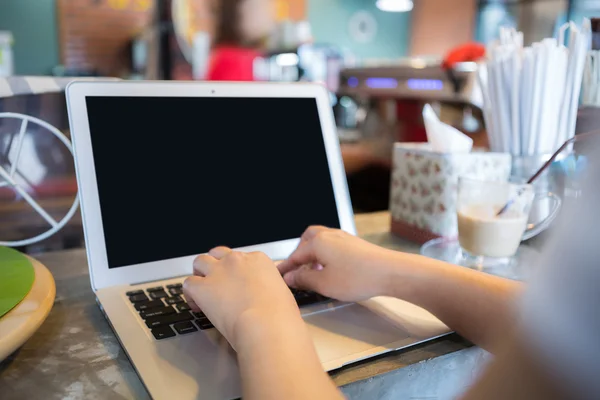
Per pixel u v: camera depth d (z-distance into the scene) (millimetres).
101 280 678
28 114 805
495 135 965
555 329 261
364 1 4703
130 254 705
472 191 836
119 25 3832
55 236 880
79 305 650
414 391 536
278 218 842
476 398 294
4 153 788
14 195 818
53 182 853
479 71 1000
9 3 3520
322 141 913
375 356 535
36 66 3693
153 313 597
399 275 603
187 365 490
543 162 906
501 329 520
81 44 3771
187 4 3861
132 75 3812
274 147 860
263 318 451
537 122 910
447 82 1868
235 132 826
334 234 670
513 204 814
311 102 914
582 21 896
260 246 814
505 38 970
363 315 616
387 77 2229
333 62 3512
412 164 966
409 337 566
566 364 256
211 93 813
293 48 3672
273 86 875
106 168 705
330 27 4637
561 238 275
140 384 475
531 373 270
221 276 533
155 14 2463
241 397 415
